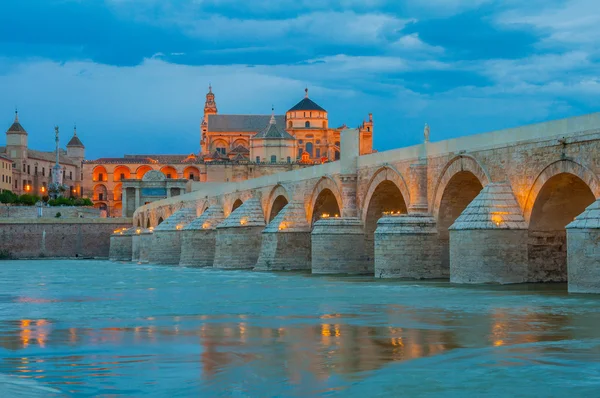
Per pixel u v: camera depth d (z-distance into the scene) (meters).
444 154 56.00
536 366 22.25
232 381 20.83
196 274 76.56
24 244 157.25
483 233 46.75
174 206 133.88
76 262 133.88
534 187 46.22
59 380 21.11
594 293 38.50
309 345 26.11
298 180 80.44
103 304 42.78
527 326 29.56
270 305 40.28
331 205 77.69
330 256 67.56
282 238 76.94
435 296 41.97
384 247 57.47
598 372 21.48
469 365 22.48
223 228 87.38
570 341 26.14
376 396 19.27
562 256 47.50
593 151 41.41
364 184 68.19
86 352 25.28
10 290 56.06
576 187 45.94
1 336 29.11
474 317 32.62
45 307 41.19
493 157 50.06
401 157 61.50
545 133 45.22
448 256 57.22
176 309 39.12
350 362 23.11
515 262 46.78
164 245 112.25
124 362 23.50
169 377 21.38
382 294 44.59
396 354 24.27
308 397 19.20
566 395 19.14
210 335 28.78
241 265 86.31
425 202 58.72
